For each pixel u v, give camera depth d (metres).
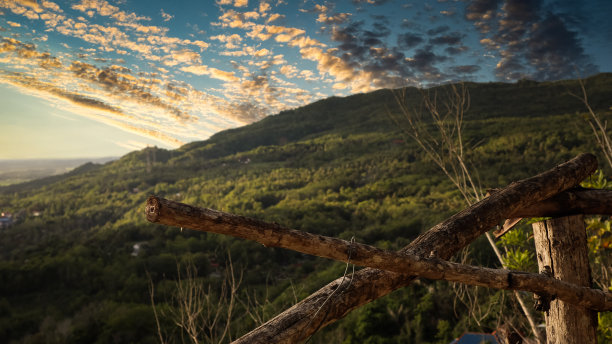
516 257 2.34
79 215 96.81
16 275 35.66
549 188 1.37
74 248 42.25
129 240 47.72
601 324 2.18
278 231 0.67
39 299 34.03
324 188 90.19
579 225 1.48
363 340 13.43
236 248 24.81
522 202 1.30
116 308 25.27
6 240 71.12
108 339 21.28
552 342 1.52
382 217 52.66
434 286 13.12
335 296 0.84
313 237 0.72
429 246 1.05
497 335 2.17
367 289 0.89
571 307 1.45
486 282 1.00
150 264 32.78
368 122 161.62
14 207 106.88
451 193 57.47
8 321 28.77
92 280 34.78
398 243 30.06
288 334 0.74
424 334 12.10
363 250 0.78
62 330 24.69
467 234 1.14
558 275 1.49
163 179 131.00
